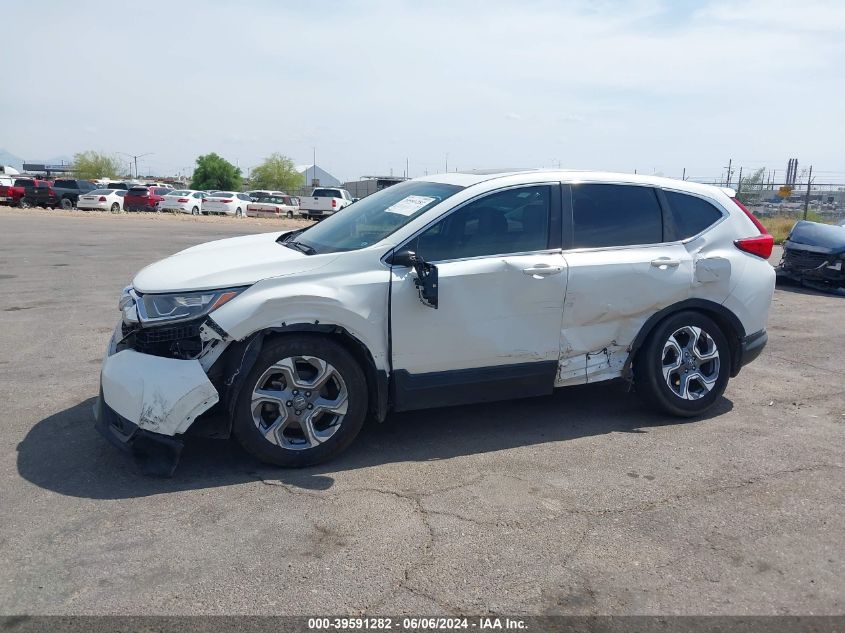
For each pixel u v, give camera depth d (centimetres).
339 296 434
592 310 499
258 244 512
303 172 11000
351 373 443
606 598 315
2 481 415
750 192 2698
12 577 321
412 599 312
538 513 391
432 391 469
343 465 450
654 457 469
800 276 1184
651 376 521
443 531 370
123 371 413
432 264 450
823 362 718
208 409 416
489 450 477
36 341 748
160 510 385
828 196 2678
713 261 530
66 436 483
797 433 516
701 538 367
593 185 515
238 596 311
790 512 396
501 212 486
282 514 384
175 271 441
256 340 421
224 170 9081
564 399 586
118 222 2855
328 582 323
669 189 539
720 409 568
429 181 535
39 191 3897
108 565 332
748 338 552
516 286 475
